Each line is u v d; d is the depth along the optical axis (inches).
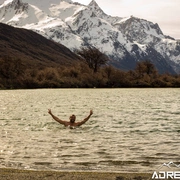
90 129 1016.9
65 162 605.6
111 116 1402.6
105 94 3567.9
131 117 1362.0
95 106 1935.3
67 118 1362.0
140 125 1117.7
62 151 695.7
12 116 1408.7
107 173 505.7
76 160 619.8
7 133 940.6
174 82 6668.3
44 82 5772.6
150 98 2783.0
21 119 1300.4
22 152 685.3
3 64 5590.6
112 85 6323.8
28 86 5585.6
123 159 626.8
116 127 1066.1
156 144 775.1
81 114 1497.3
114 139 843.4
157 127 1070.4
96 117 1366.9
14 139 839.1
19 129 1021.2
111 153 677.3
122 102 2285.9
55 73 6117.1
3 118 1333.7
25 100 2518.5
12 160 619.2
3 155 657.6
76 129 1016.2
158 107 1861.5
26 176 477.7
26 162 604.4
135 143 788.6
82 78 6225.4
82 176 482.6
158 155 658.8
